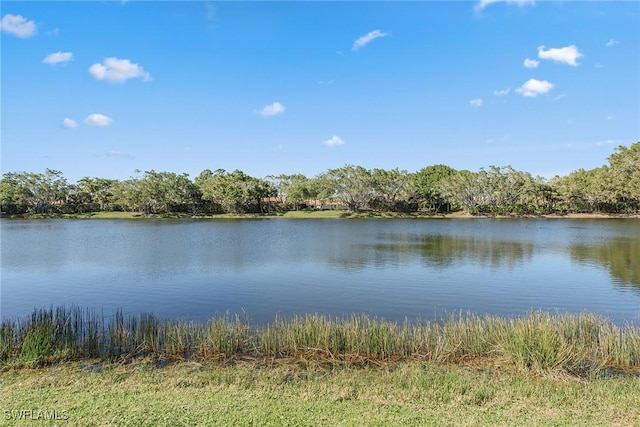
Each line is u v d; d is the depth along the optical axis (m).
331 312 18.48
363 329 12.59
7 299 21.12
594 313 18.30
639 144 93.19
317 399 8.49
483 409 8.03
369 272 28.30
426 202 112.06
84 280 25.69
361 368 11.07
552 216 101.94
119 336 12.57
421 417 7.59
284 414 7.65
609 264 31.34
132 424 7.14
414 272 28.30
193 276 26.95
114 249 40.69
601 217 97.44
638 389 9.24
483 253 37.47
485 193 106.25
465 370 10.71
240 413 7.67
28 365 10.98
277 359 11.70
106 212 112.38
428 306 19.53
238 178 115.00
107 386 9.33
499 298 21.03
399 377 9.85
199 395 8.70
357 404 8.23
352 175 109.00
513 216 103.38
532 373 10.37
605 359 11.30
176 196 107.56
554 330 11.72
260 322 16.89
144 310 18.95
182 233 59.66
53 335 12.24
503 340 11.70
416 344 12.27
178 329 12.45
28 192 104.31
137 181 109.00
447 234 57.47
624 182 93.12
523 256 35.62
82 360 11.50
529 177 104.62
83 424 7.15
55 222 87.06
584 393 8.96
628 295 21.66
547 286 23.77
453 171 131.50
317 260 33.62
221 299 20.94
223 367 10.99
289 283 24.72
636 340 11.75
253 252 38.47
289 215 107.88
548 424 7.35
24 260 33.62
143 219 98.50
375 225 76.94
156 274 27.70
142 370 10.62
